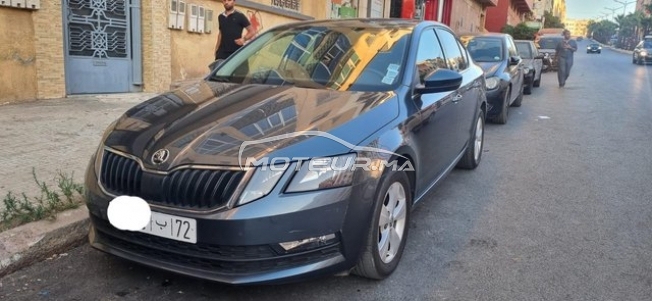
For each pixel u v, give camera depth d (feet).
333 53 13.98
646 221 15.28
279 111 10.93
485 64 31.48
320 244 9.55
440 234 13.93
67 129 20.31
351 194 9.74
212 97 12.16
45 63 25.44
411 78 13.11
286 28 15.97
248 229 9.00
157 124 10.81
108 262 11.71
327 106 11.19
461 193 17.51
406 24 15.52
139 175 9.75
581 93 49.75
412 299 10.56
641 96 47.85
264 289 10.75
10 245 11.25
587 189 18.29
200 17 33.35
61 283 10.78
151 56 30.17
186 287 10.75
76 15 27.02
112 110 24.39
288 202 9.16
